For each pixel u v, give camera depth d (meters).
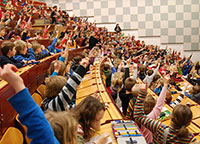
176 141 1.78
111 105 2.62
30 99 0.74
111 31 16.53
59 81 1.87
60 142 0.86
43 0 16.52
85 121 1.52
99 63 6.38
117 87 3.34
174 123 1.80
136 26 16.52
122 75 3.43
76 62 4.50
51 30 7.89
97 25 16.80
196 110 3.85
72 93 1.63
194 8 15.98
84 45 8.52
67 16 11.31
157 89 4.50
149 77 4.92
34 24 7.93
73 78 1.62
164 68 7.82
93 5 16.62
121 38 14.57
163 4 16.16
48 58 3.80
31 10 8.79
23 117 0.72
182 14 16.11
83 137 1.51
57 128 0.88
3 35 4.48
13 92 1.78
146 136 2.20
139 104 2.04
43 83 3.41
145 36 16.59
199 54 16.33
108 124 2.06
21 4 10.60
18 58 3.05
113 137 1.77
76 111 1.54
